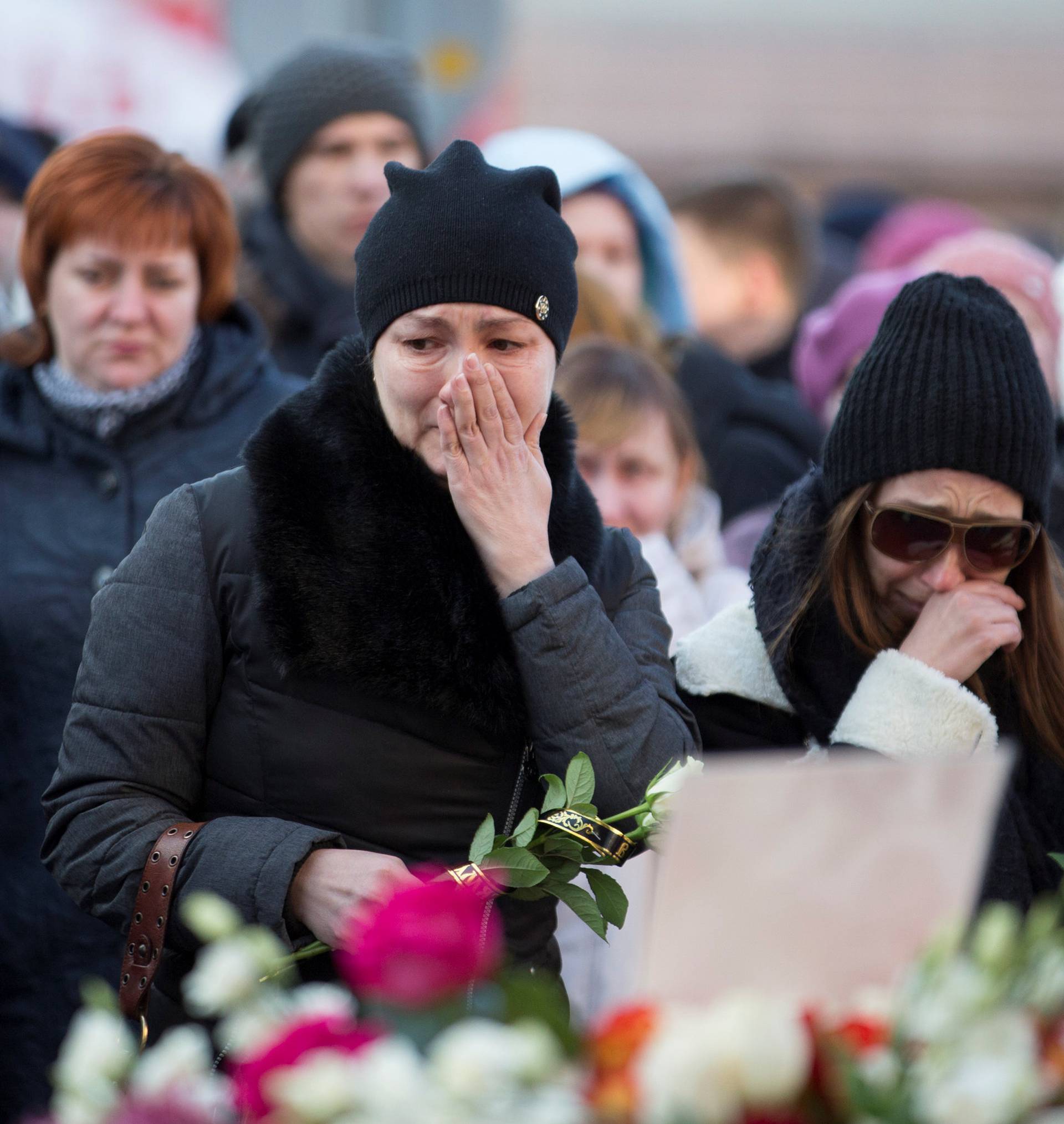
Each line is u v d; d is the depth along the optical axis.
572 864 7.47
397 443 8.02
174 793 8.03
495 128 19.34
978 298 8.38
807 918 4.62
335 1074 4.20
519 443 7.97
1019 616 8.62
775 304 18.11
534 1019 4.48
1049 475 8.45
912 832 4.69
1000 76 48.38
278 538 7.87
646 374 12.55
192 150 19.17
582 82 47.25
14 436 11.27
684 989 4.57
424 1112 4.08
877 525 8.33
